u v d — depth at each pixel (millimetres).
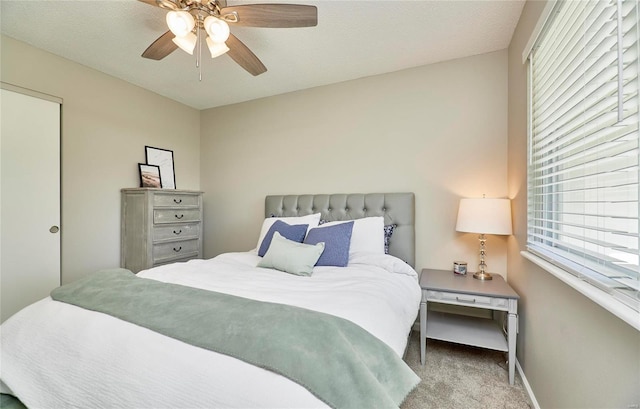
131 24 1984
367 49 2252
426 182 2484
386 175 2637
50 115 2357
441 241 2424
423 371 1854
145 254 2695
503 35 2068
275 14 1477
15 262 2178
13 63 2156
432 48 2238
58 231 2408
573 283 1038
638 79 803
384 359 913
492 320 2191
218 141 3570
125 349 948
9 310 2145
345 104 2824
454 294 1857
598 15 995
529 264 1681
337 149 2861
